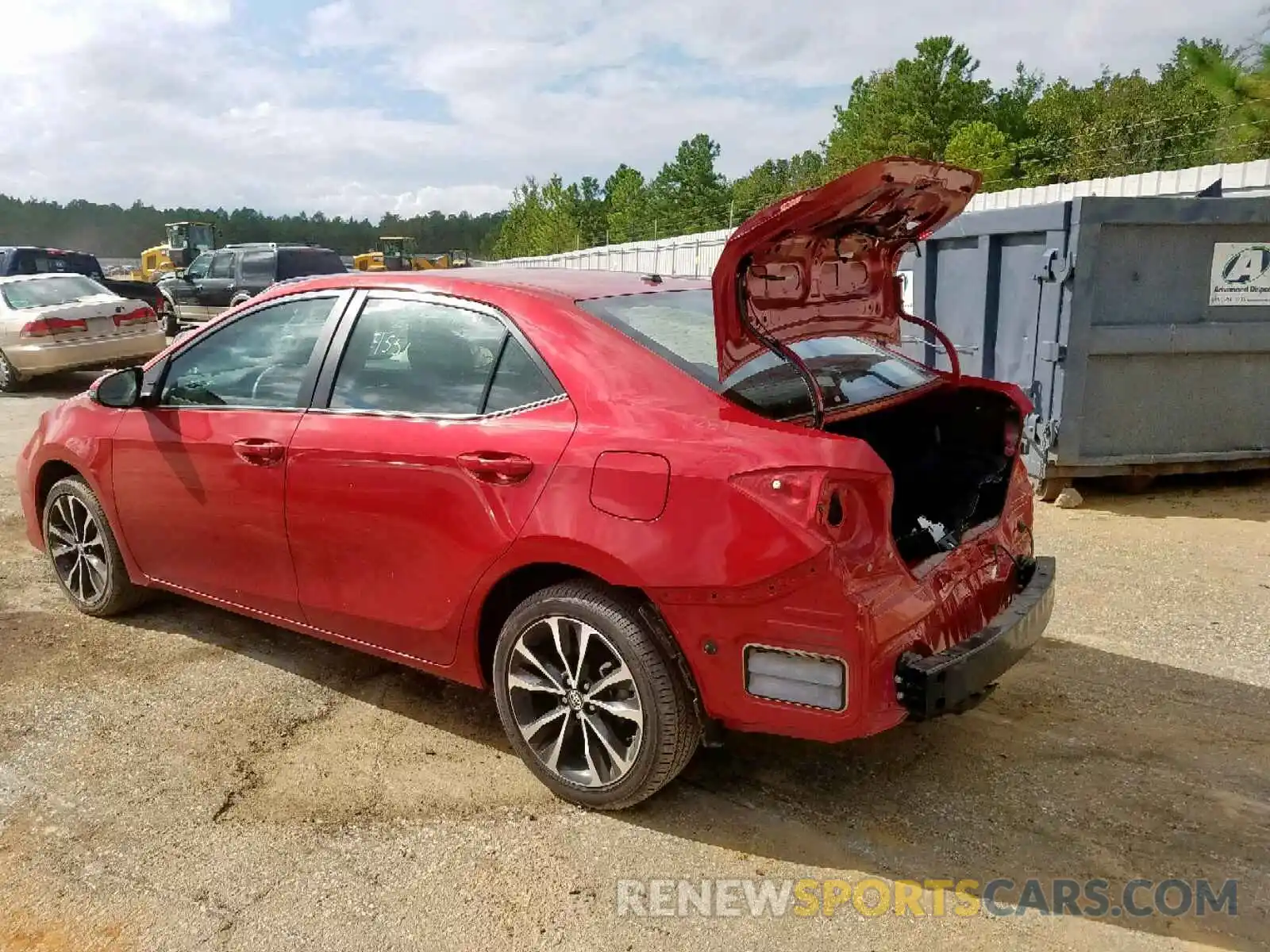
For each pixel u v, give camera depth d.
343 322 3.74
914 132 41.06
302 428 3.68
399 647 3.59
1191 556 5.54
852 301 3.59
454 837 3.09
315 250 18.98
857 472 2.69
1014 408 3.66
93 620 4.85
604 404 3.05
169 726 3.80
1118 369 6.45
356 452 3.48
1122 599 4.93
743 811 3.21
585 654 3.10
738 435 2.81
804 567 2.65
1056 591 5.05
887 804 3.24
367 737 3.71
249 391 3.96
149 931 2.68
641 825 3.14
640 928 2.68
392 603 3.52
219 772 3.47
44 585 5.34
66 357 12.45
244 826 3.15
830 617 2.67
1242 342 6.43
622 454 2.92
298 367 3.82
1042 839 3.04
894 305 3.87
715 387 2.97
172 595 5.18
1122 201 6.10
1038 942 2.61
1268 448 6.73
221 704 3.98
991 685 3.16
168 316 19.83
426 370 3.48
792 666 2.75
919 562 3.01
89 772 3.48
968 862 2.93
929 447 3.90
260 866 2.95
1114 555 5.58
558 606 3.10
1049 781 3.35
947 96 40.97
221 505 3.97
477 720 3.85
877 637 2.70
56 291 13.12
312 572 3.74
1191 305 6.41
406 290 3.64
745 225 2.79
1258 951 2.56
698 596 2.80
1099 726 3.71
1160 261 6.32
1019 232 6.66
